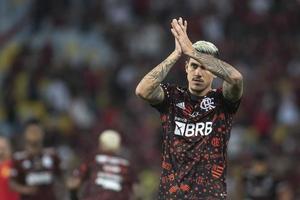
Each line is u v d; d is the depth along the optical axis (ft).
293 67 209.67
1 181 118.11
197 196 65.41
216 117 67.26
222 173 66.18
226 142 67.21
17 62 212.64
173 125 67.62
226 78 65.92
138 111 193.26
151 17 226.79
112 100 202.08
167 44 218.59
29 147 119.65
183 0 228.02
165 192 66.33
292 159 178.40
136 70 209.15
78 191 114.32
